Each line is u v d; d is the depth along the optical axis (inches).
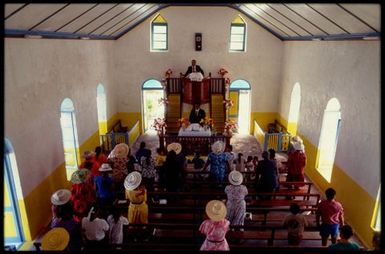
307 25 428.8
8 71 286.5
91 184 343.6
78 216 323.0
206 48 673.6
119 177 382.6
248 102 708.7
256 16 613.6
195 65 648.4
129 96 699.4
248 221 327.9
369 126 330.3
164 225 280.5
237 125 715.4
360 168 345.1
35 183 337.7
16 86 300.0
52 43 378.9
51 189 376.2
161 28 668.7
